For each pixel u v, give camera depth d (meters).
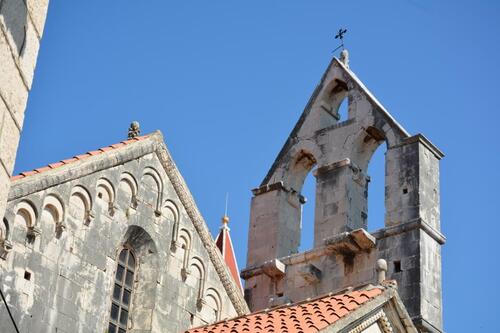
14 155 16.70
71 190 27.61
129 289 29.11
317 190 36.03
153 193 30.42
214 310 31.05
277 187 37.06
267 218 36.69
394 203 34.22
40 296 25.91
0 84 16.20
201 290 30.73
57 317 26.20
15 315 25.09
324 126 37.59
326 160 36.47
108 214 28.72
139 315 28.92
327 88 38.25
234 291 31.72
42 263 26.27
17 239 25.80
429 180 34.59
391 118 35.75
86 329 26.97
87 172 28.19
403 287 32.41
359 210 35.47
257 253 36.12
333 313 24.20
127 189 29.61
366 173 36.38
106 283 28.08
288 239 36.34
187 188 31.38
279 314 25.78
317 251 34.66
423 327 31.42
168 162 30.97
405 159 34.81
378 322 24.58
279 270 35.00
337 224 34.84
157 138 30.88
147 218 29.92
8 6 16.44
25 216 26.20
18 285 25.44
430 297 32.28
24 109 17.00
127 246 29.41
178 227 30.75
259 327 24.73
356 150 36.34
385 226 33.97
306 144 37.41
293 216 37.03
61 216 27.11
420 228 33.22
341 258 34.22
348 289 26.45
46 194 26.77
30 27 17.16
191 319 30.16
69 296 26.75
